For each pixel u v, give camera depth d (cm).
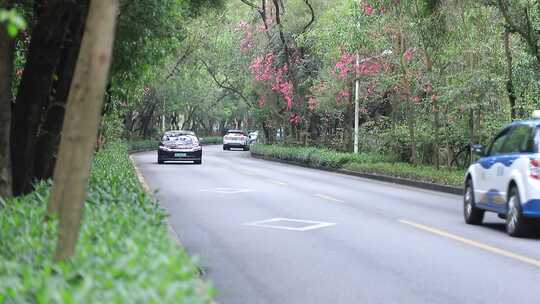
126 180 1502
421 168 3136
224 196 2159
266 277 981
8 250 686
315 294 882
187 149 4247
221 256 1140
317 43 4253
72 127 573
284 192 2322
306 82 4703
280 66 4950
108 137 4147
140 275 510
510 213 1401
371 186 2722
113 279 514
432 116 3281
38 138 1466
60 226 580
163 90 6241
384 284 940
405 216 1706
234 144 7531
